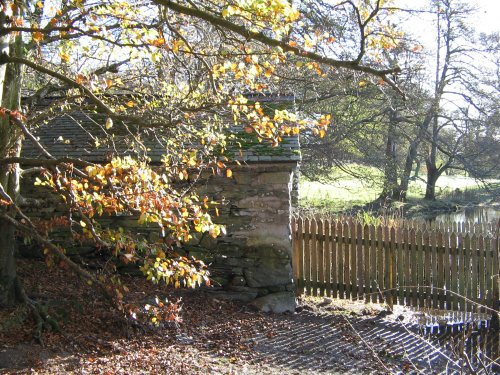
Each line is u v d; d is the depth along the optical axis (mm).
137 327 7238
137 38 5730
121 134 9703
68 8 6223
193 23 7359
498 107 24969
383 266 9484
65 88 8273
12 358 6008
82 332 6934
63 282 8633
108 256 9438
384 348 7574
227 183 9156
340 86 17047
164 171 6859
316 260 9875
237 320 8289
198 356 6664
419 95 21938
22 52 7160
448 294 9078
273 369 6516
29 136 5258
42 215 9312
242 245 9203
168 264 5844
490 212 25797
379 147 23422
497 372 6871
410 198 28672
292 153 8914
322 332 8141
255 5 5312
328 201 25047
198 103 7715
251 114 5922
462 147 27812
